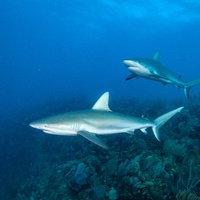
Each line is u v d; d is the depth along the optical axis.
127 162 7.48
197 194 5.14
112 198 5.99
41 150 16.50
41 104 33.62
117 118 6.31
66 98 34.81
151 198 5.33
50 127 5.65
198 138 9.16
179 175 5.39
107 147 5.23
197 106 13.64
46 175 11.34
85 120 5.94
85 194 7.02
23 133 20.34
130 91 82.00
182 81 9.79
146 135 9.73
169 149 7.40
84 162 9.15
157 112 14.00
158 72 8.77
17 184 12.86
